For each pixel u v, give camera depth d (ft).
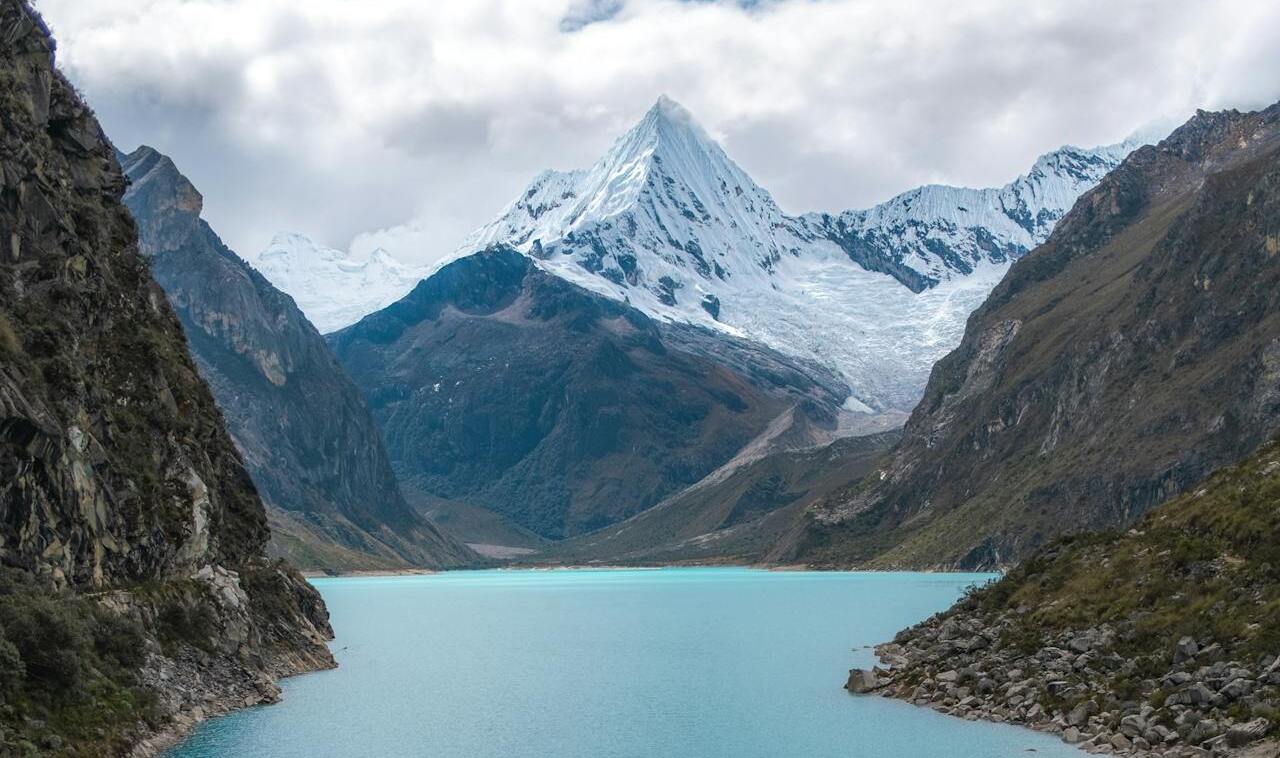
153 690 262.47
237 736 284.00
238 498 399.65
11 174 273.54
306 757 272.51
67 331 276.41
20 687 219.20
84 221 314.55
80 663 232.94
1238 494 338.95
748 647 506.07
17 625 222.89
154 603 286.66
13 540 237.45
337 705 339.36
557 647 525.75
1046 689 297.33
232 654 320.70
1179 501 372.38
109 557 276.41
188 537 317.22
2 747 201.26
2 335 252.21
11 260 273.33
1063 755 256.93
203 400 384.06
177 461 323.57
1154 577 326.03
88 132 334.24
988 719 300.20
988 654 341.41
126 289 337.31
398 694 370.12
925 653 368.89
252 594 392.06
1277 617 273.75
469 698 366.43
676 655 482.69
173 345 373.81
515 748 292.40
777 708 340.18
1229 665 262.67
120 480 285.84
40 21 314.96
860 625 592.60
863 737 292.61
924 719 309.83
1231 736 233.14
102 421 285.23
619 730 313.73
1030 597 370.12
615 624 653.71
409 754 284.00
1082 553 375.66
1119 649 301.84
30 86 298.56
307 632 424.46
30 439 239.91
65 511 253.24
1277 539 306.35
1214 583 305.12
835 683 386.52
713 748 289.12
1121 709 269.44
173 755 248.32
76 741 220.02
